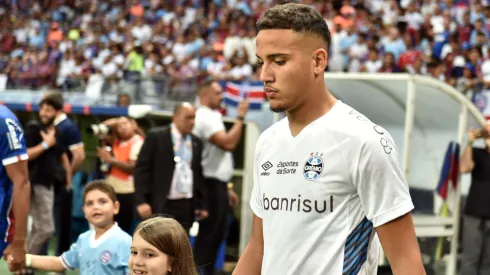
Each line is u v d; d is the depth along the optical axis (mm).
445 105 7008
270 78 2152
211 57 15453
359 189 2105
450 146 7090
